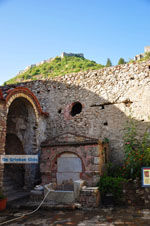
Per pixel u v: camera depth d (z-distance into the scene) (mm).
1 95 7559
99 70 10773
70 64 56469
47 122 11242
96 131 10047
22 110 10234
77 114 10688
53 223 5223
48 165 8672
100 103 10266
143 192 6664
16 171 10445
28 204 6781
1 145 7367
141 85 9609
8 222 5375
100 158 8094
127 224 4992
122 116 9688
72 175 8188
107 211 6160
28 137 9992
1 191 7020
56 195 6914
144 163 7492
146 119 9180
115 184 7012
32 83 12312
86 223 5148
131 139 8891
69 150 8398
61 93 11383
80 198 6715
